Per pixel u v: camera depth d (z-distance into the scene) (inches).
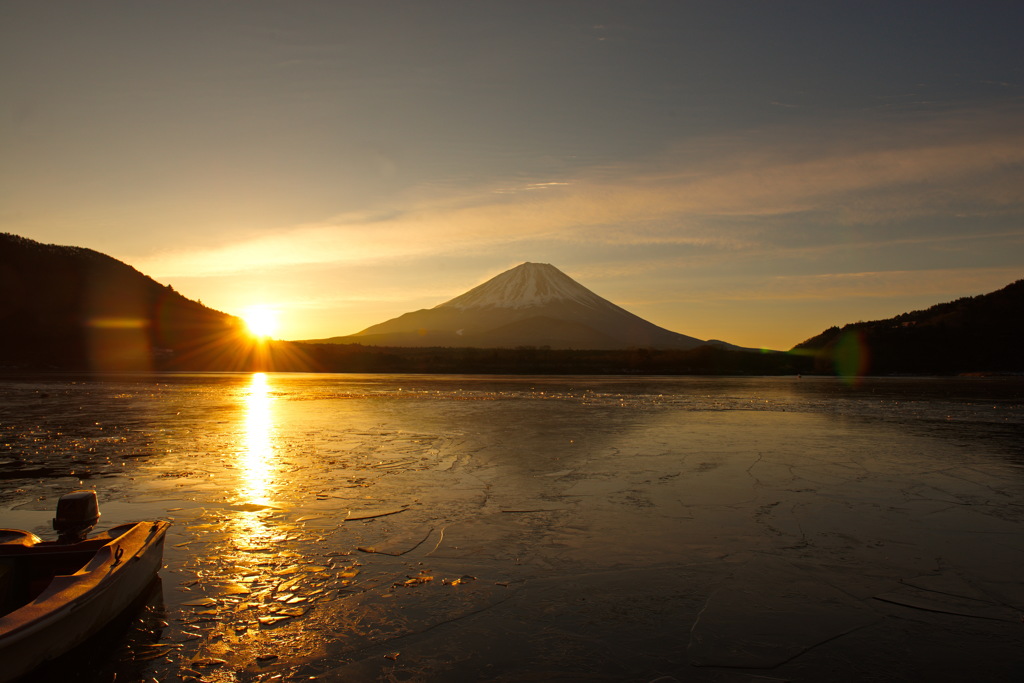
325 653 229.6
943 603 272.4
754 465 565.9
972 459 601.3
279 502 428.8
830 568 312.0
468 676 214.8
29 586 255.6
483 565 313.9
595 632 245.4
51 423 853.8
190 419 914.1
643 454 620.4
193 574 301.0
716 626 250.7
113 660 224.2
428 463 568.7
